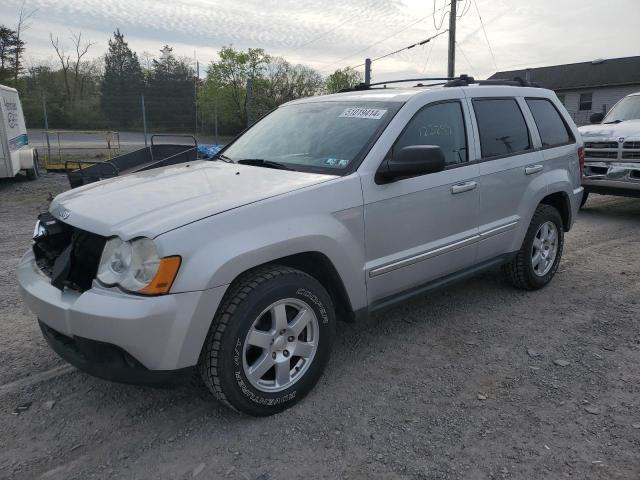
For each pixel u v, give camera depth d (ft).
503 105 15.05
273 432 9.53
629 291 16.65
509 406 10.28
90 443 9.29
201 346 8.89
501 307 15.31
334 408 10.25
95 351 8.82
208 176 11.51
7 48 175.73
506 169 14.40
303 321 10.14
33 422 9.89
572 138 17.51
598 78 125.80
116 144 105.40
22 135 48.14
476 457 8.82
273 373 10.10
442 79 15.25
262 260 9.37
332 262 10.47
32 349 12.78
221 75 162.81
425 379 11.33
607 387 10.94
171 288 8.48
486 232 13.96
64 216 10.08
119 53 176.24
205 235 8.82
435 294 16.38
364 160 11.27
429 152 10.66
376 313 11.87
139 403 10.51
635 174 26.32
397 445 9.14
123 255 8.68
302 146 12.59
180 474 8.50
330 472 8.52
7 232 25.75
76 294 9.18
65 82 185.16
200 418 9.98
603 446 9.05
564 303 15.64
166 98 154.51
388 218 11.48
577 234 24.53
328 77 181.27
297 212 9.95
